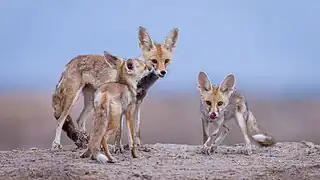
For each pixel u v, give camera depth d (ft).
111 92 42.57
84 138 51.44
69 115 51.24
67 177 37.47
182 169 40.83
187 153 49.32
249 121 51.03
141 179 37.17
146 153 48.67
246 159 46.19
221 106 47.78
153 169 40.55
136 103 49.08
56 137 50.90
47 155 46.83
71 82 50.49
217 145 50.14
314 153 49.39
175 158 46.14
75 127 51.70
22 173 38.75
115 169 39.93
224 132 49.90
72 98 50.52
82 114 52.03
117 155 46.55
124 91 43.62
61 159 44.39
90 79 50.08
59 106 51.31
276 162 44.62
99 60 49.75
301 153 49.42
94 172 38.55
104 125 42.24
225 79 48.06
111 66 46.44
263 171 40.06
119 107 42.65
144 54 52.70
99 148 42.70
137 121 49.70
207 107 47.91
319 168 40.91
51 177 37.60
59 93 51.21
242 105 48.96
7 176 38.22
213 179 37.50
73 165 40.93
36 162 43.62
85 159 44.11
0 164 43.19
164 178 37.55
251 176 38.55
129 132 45.42
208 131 49.21
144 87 49.26
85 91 51.60
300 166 41.91
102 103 42.16
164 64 52.42
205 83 48.32
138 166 41.57
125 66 45.19
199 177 37.99
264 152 50.06
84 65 50.47
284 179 38.01
